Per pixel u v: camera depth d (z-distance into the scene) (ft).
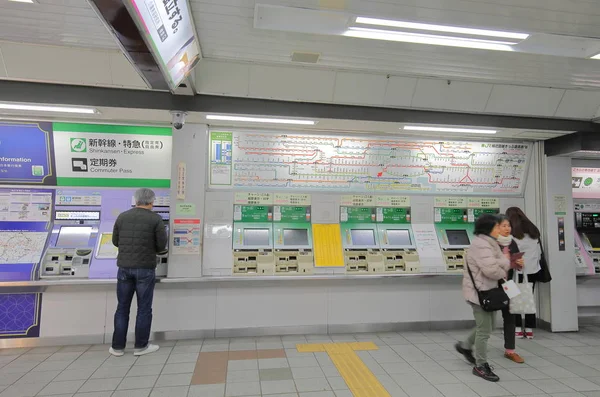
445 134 15.53
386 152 15.76
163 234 12.66
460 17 8.55
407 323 15.34
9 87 11.62
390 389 10.03
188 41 8.94
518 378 10.84
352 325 15.01
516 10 8.31
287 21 8.85
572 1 7.90
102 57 11.13
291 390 9.91
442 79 13.02
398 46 10.34
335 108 13.32
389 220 15.99
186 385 10.16
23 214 13.67
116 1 5.46
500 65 11.64
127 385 10.15
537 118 14.66
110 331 13.60
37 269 13.01
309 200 15.38
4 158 13.61
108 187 14.29
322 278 14.46
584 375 11.12
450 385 10.31
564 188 16.31
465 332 15.14
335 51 10.73
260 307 14.46
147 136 14.47
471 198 16.52
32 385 10.13
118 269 12.53
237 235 14.70
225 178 14.85
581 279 16.94
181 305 14.06
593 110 14.51
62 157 13.97
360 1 7.95
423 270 15.31
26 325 13.23
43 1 8.42
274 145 15.08
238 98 12.84
